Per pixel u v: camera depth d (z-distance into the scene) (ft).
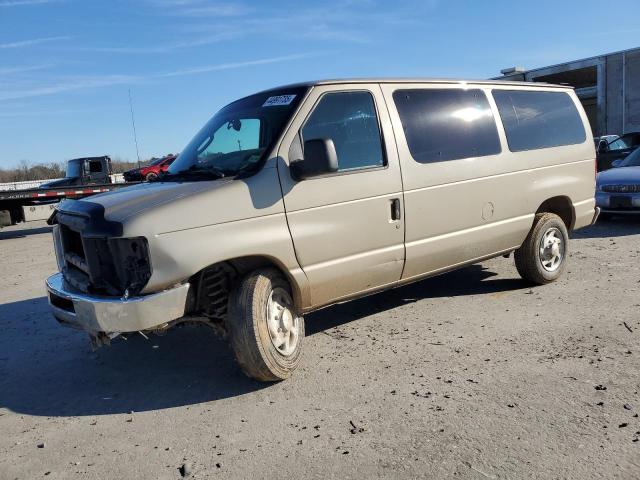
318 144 13.23
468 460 9.97
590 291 19.88
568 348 14.78
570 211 21.83
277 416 12.20
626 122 106.73
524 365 13.88
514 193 19.13
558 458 9.83
